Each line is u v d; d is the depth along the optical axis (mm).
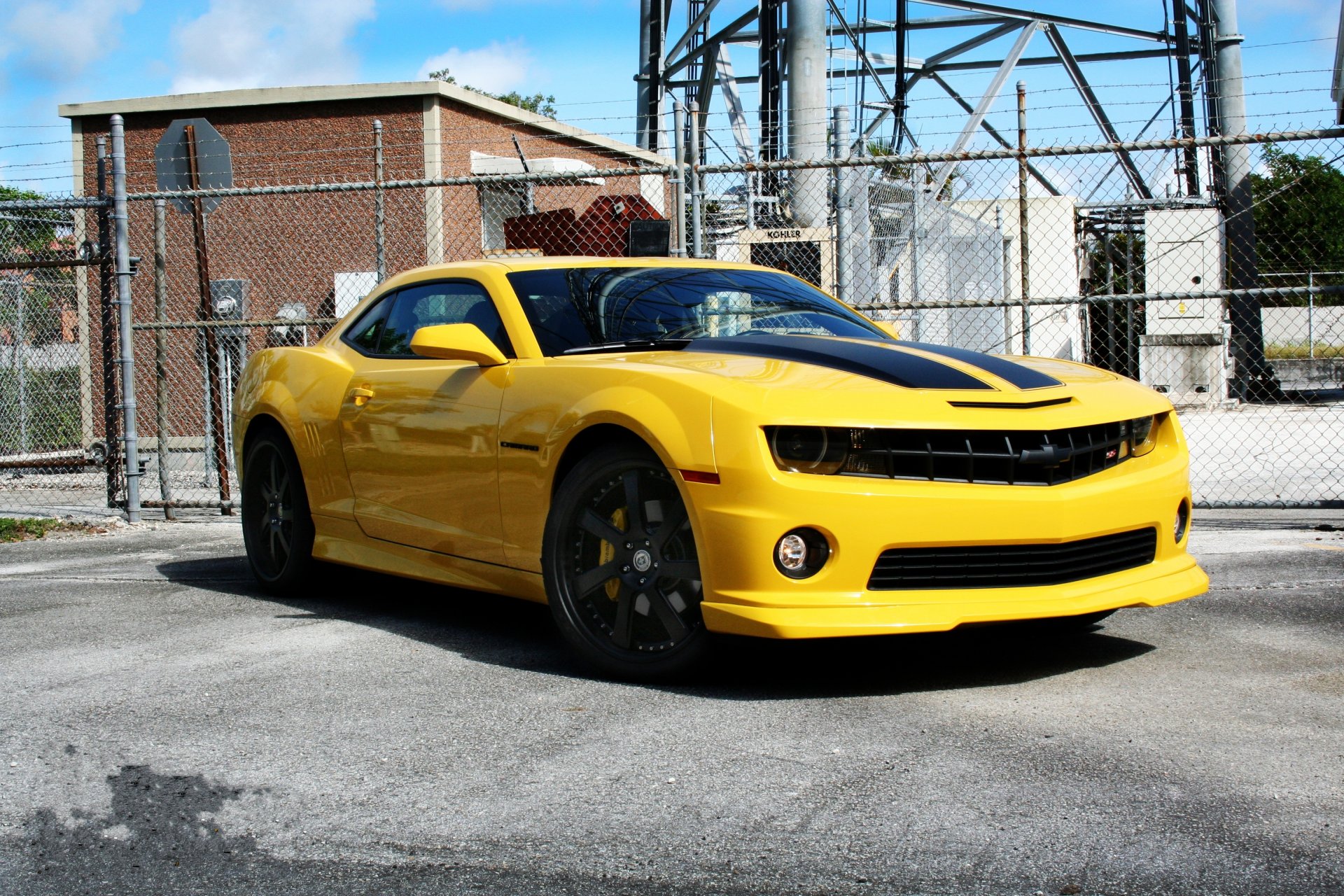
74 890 2301
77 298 13070
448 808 2639
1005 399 3574
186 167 8820
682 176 7676
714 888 2203
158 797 2762
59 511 8836
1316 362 20484
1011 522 3406
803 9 15766
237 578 5996
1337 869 2201
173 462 13188
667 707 3367
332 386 5098
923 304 7418
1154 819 2449
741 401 3410
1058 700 3350
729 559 3363
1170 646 3994
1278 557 5703
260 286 14719
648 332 4316
